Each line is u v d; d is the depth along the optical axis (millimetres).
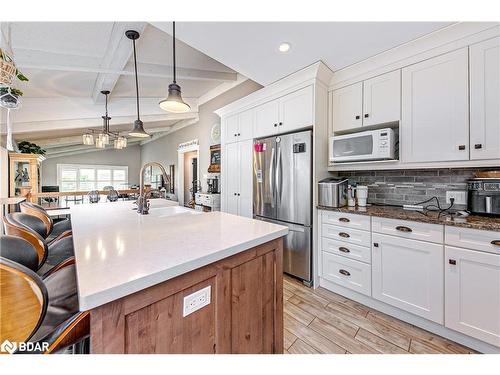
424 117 1904
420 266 1705
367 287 2016
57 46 2479
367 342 1600
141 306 729
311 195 2396
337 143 2381
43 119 3816
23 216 1628
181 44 2635
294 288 2398
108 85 3309
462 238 1515
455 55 1752
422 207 2129
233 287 1044
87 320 661
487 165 1654
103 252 928
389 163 2150
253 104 3076
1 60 1208
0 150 3203
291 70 2449
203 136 5109
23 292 716
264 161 2871
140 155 11023
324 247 2359
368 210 2102
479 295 1455
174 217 1741
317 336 1660
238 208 3328
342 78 2424
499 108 1586
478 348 1501
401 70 2029
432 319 1647
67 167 9477
